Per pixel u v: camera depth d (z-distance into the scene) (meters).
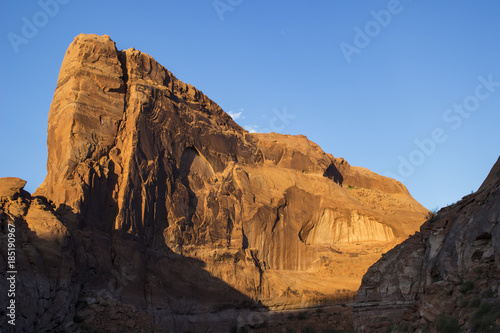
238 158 81.62
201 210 71.19
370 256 81.25
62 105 62.59
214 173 76.50
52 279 45.81
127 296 54.84
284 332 65.50
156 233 63.12
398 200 96.69
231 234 73.06
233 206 75.38
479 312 24.33
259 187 80.44
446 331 25.22
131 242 58.19
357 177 98.75
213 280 66.62
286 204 82.00
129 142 63.16
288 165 87.06
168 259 62.91
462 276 27.61
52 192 58.34
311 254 81.25
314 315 71.19
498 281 25.09
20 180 50.81
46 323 43.97
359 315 36.41
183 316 61.56
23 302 41.31
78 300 49.97
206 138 76.38
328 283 77.19
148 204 62.34
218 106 84.44
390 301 35.22
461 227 29.72
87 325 48.09
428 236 35.06
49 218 48.69
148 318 52.31
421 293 33.34
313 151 92.25
